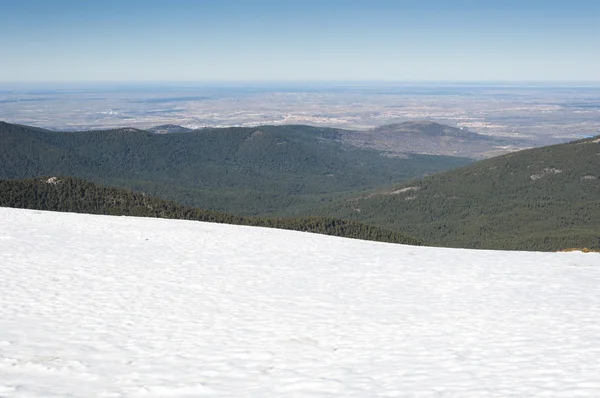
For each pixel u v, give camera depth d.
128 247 26.44
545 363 9.57
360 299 16.08
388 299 16.09
